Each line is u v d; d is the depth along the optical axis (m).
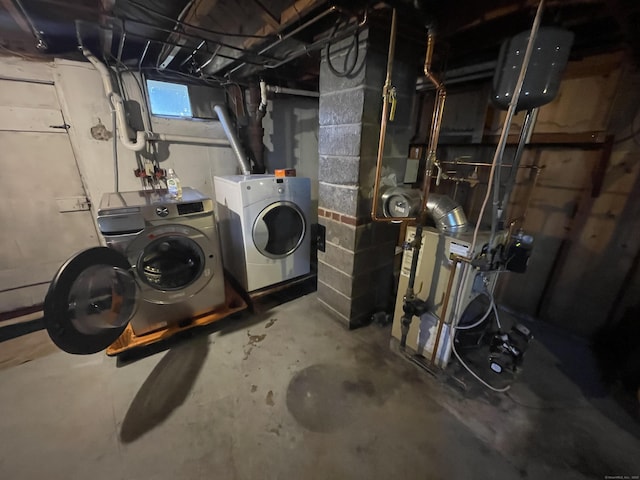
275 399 1.47
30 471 1.13
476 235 1.30
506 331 1.79
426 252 1.56
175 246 1.81
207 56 2.17
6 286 2.15
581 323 1.95
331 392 1.51
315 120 3.20
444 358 1.59
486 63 1.84
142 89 2.29
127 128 2.22
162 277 1.80
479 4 1.31
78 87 2.06
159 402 1.44
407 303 1.62
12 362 1.69
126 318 1.52
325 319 2.16
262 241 2.16
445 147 2.45
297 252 2.41
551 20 1.16
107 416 1.36
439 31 1.48
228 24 1.62
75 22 1.60
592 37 1.51
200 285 1.92
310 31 1.66
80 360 1.71
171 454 1.20
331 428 1.32
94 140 2.20
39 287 2.27
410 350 1.78
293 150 3.16
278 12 1.43
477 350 1.74
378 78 1.52
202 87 2.56
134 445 1.23
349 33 1.46
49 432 1.28
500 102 1.28
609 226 1.75
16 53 1.85
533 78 1.13
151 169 2.47
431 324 1.62
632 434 1.30
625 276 1.73
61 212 2.23
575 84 1.73
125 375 1.61
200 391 1.51
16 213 2.08
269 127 2.96
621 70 1.56
